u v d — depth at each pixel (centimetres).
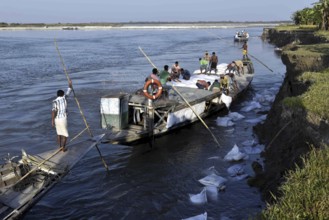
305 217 491
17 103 2131
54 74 3222
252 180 1099
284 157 1075
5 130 1636
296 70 1769
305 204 514
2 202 827
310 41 3697
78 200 1052
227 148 1410
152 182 1149
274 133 1323
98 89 2517
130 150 1407
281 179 962
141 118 1481
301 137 1034
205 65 2350
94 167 1263
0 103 2134
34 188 884
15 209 792
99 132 1599
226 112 1889
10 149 1415
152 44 6419
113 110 1347
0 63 3909
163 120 1473
